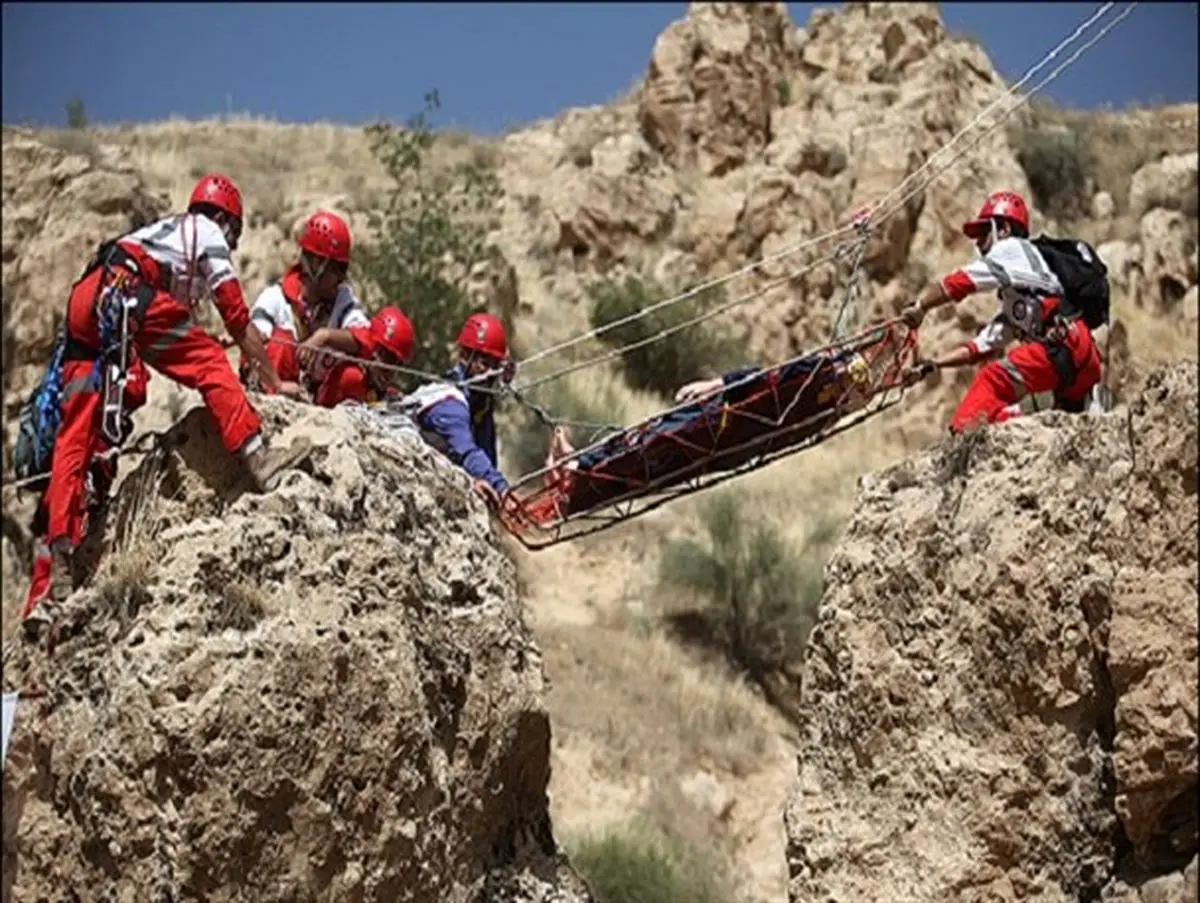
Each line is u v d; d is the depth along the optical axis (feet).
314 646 29.94
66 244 71.10
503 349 41.91
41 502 34.96
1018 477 31.96
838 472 79.41
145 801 29.25
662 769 61.16
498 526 42.06
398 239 78.79
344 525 31.58
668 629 69.77
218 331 70.74
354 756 30.04
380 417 35.09
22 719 31.48
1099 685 30.40
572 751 60.64
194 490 32.27
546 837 34.24
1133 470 30.27
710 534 74.13
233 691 29.35
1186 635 28.91
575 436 75.92
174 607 30.01
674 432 40.22
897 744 32.19
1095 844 30.27
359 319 40.09
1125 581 29.73
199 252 33.04
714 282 42.45
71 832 30.45
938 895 30.99
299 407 33.42
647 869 53.83
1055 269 36.96
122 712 29.48
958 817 31.17
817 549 73.26
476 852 32.50
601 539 74.28
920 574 32.45
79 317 32.65
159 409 66.59
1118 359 60.18
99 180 72.95
